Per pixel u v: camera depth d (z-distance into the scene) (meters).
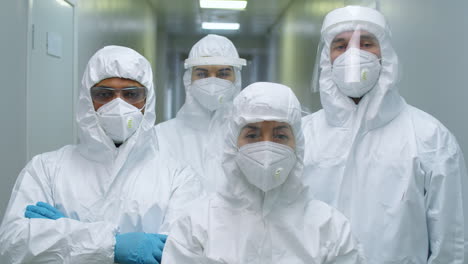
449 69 1.62
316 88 1.59
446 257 1.28
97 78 1.31
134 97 1.35
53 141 2.30
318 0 2.91
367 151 1.42
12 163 1.92
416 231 1.32
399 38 2.07
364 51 1.42
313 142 1.53
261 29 2.87
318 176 1.48
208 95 1.84
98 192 1.31
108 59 1.31
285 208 1.07
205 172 1.81
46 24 2.20
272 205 1.07
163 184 1.32
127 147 1.33
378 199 1.36
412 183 1.32
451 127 1.62
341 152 1.47
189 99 1.94
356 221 1.38
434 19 1.72
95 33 2.91
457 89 1.56
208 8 2.68
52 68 2.28
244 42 2.91
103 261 1.14
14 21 1.92
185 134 1.92
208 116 1.93
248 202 1.06
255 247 1.02
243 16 2.77
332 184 1.46
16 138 1.95
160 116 2.80
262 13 2.75
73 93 2.54
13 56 1.92
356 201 1.40
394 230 1.32
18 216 1.21
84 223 1.18
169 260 1.02
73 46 2.53
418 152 1.34
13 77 1.92
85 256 1.13
